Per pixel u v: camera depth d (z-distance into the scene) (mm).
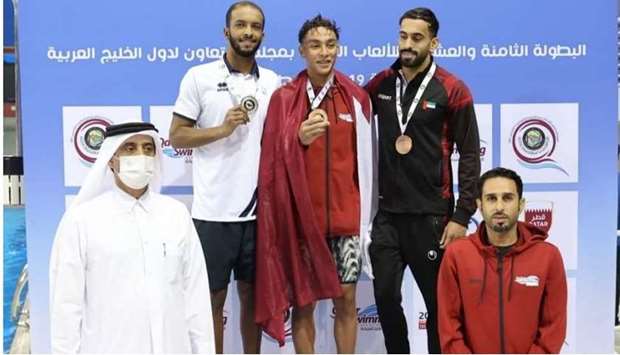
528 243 2590
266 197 2832
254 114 2908
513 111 3227
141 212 2340
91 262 2256
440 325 2668
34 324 3273
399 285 2930
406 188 2824
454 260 2643
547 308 2604
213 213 2934
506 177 2555
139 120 3205
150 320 2283
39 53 3166
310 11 3158
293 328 2939
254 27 2807
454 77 2805
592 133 3248
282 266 2865
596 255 3303
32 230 3236
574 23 3189
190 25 3164
